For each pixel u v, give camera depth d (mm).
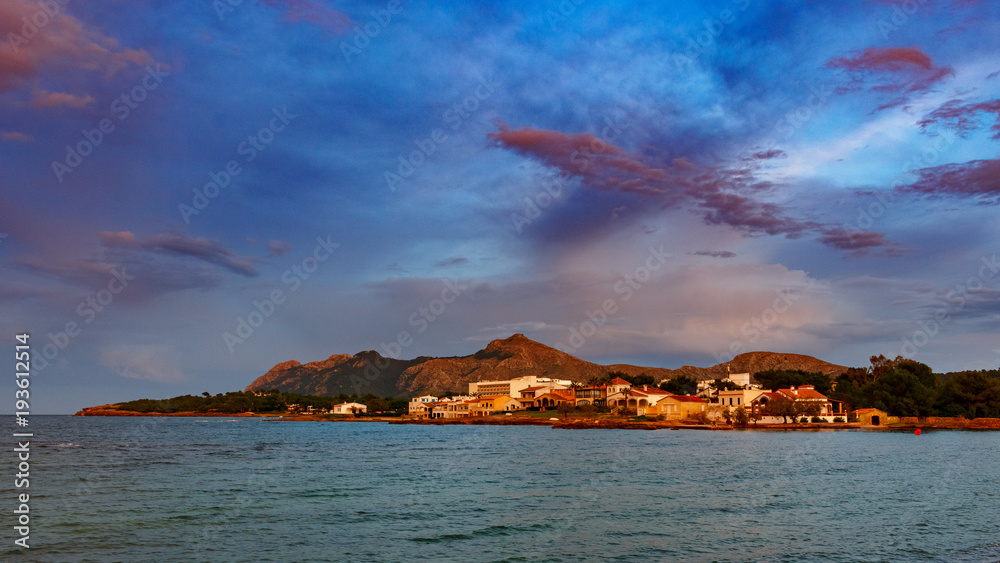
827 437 135750
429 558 33250
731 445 111312
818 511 45875
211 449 107688
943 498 51750
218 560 32531
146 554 33531
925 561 33156
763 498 51375
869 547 35750
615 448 105375
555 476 65438
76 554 33406
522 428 198500
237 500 49594
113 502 48406
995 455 89625
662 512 45281
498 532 38938
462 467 74875
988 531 39844
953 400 192250
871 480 62219
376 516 43531
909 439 127625
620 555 33875
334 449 107188
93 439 140500
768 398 186250
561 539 37219
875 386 193875
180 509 45594
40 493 52969
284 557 33250
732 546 35781
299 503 48406
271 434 166625
